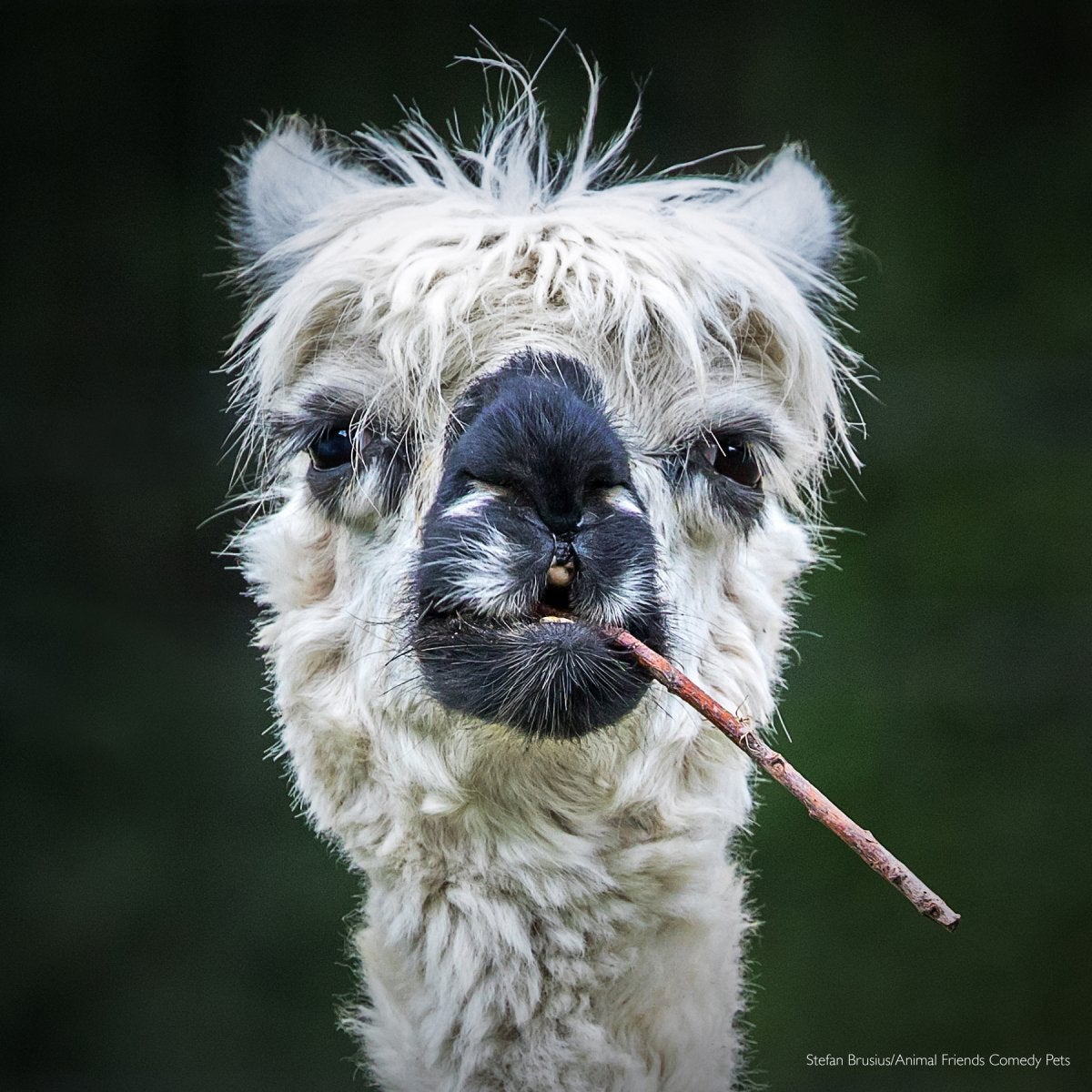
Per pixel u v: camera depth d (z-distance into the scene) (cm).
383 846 1507
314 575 1606
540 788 1440
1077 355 3291
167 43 3319
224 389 3228
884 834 2878
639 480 1488
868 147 3444
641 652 1332
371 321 1523
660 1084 1494
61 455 3162
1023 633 3053
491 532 1324
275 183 1778
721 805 1527
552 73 3381
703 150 3412
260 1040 2791
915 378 3281
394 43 3338
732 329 1603
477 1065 1486
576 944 1470
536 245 1519
